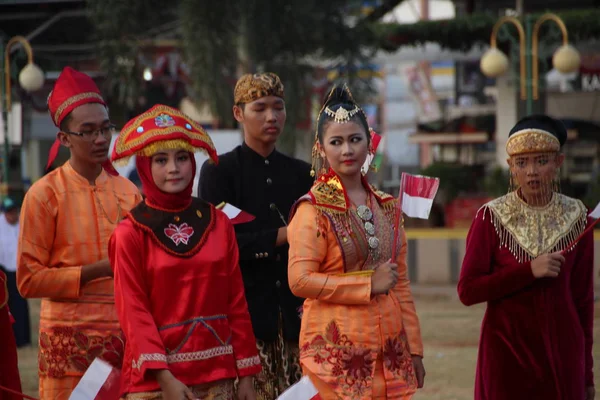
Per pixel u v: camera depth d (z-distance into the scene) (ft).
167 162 16.62
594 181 73.05
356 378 17.20
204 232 16.87
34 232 20.27
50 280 19.90
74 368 20.21
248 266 21.77
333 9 68.39
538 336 19.24
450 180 72.69
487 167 79.46
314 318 17.61
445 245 66.59
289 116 68.13
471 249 20.01
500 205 19.94
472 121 81.92
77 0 72.90
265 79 22.27
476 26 67.10
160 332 16.38
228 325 17.02
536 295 19.31
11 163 89.61
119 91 69.10
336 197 17.65
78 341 20.20
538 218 19.70
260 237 21.39
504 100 75.51
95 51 69.05
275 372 21.79
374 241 17.61
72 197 20.76
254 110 22.24
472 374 34.78
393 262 17.90
